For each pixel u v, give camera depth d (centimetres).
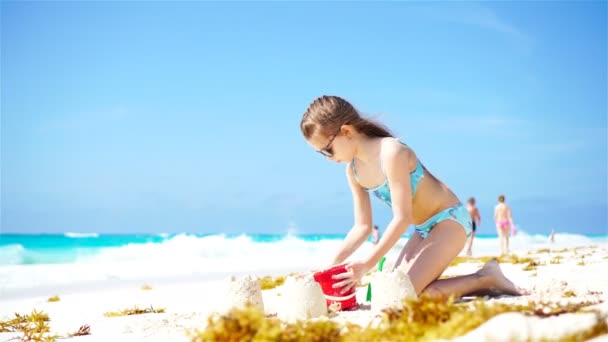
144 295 761
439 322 261
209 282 1055
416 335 253
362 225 450
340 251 442
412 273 398
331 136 410
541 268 715
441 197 420
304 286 360
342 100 415
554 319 251
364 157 418
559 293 411
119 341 356
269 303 538
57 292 938
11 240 3519
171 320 437
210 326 276
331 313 366
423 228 428
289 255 2414
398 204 398
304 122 414
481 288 416
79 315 557
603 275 580
